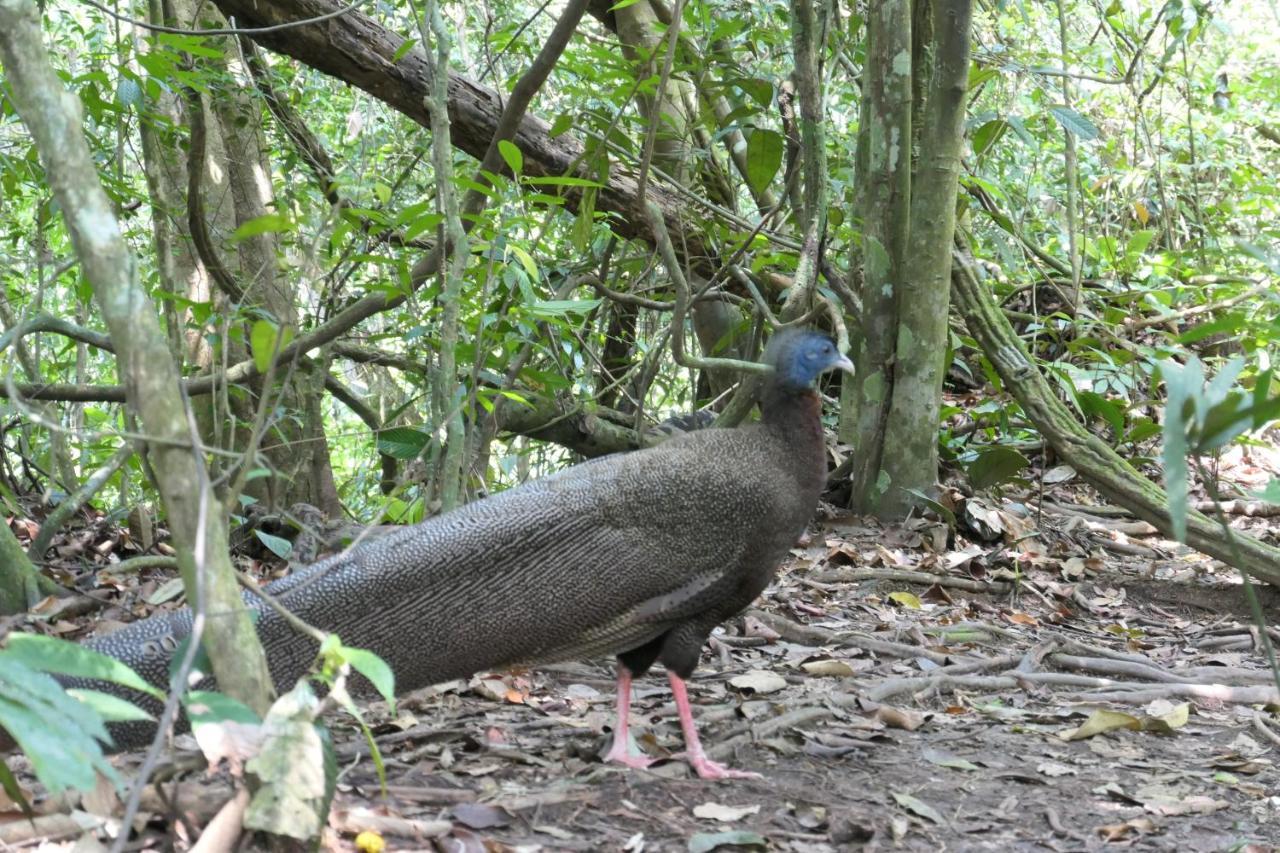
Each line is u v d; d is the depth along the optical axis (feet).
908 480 21.99
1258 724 13.94
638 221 22.79
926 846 10.09
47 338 29.50
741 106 21.44
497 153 18.78
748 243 20.29
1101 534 22.80
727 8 22.54
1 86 15.90
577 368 24.68
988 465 22.75
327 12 19.26
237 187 22.72
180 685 6.52
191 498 7.23
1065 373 23.90
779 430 11.85
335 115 31.83
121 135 20.70
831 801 10.94
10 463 21.20
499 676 14.11
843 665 15.05
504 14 29.96
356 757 10.86
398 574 10.10
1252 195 34.40
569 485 10.98
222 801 8.72
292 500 20.57
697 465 11.27
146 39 18.65
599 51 19.85
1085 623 18.94
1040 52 27.86
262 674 7.50
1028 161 33.27
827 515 22.13
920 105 22.70
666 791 10.88
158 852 8.25
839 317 18.66
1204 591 19.94
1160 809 11.13
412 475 24.61
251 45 23.54
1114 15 27.71
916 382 21.86
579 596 10.69
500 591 10.41
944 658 15.90
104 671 6.79
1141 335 28.19
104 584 16.25
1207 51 39.32
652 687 14.37
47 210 19.17
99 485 17.02
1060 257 31.86
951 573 19.93
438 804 10.05
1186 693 15.10
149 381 7.17
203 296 22.02
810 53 18.37
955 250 23.00
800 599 18.24
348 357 23.84
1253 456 26.96
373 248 20.17
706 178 25.53
